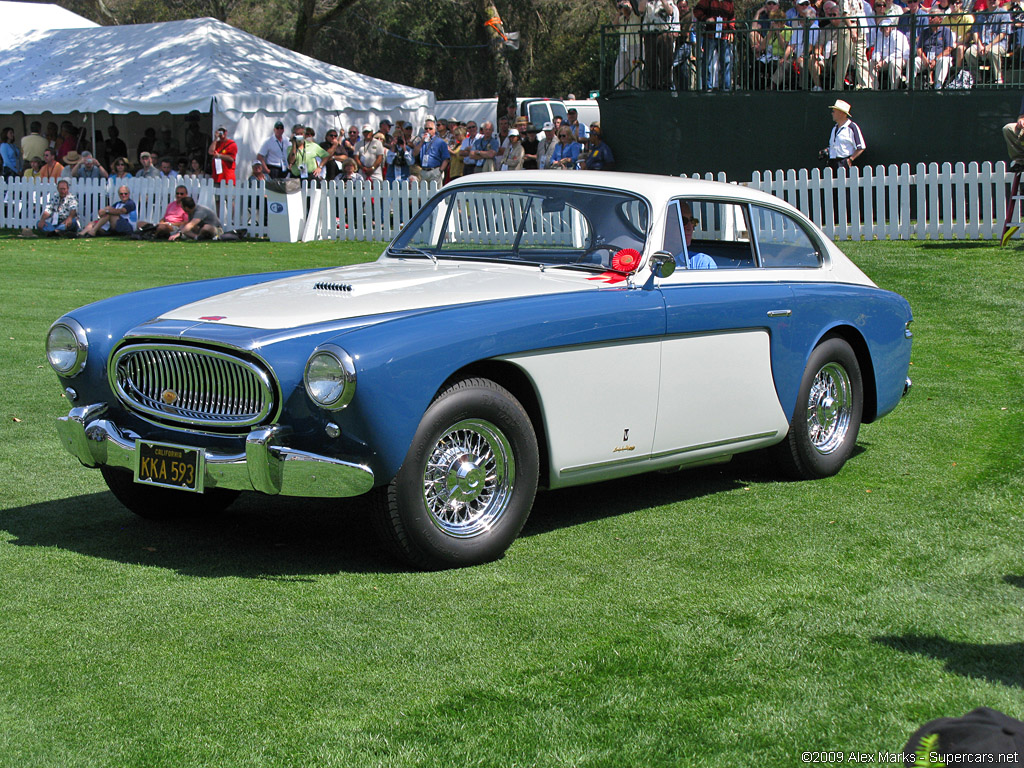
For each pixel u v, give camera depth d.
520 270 5.10
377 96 22.91
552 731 3.01
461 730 3.01
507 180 5.45
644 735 3.00
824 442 5.89
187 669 3.36
